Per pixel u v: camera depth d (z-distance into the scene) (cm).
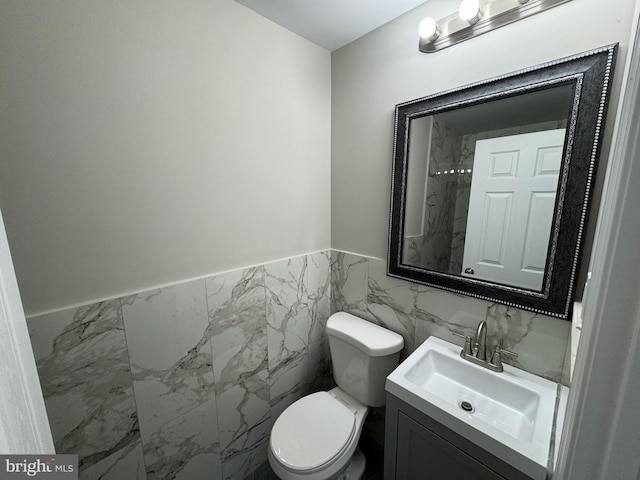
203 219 111
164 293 103
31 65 72
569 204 85
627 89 33
